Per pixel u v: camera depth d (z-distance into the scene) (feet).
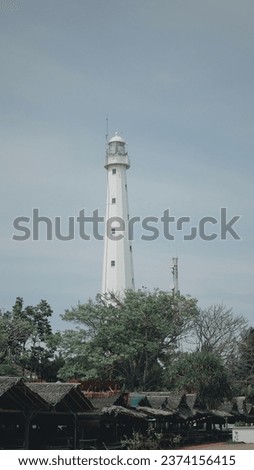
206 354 215.10
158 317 267.18
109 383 246.68
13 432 140.46
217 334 277.85
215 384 208.85
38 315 299.17
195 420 199.82
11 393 121.08
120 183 371.97
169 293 279.28
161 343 271.49
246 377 270.67
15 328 274.98
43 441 140.36
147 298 272.51
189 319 275.80
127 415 153.89
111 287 350.02
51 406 128.47
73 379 248.11
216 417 205.46
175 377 222.48
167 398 175.73
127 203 372.79
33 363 283.18
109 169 376.27
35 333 288.30
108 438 159.02
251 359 276.00
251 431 199.21
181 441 181.27
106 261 358.64
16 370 254.27
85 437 152.25
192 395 192.24
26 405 125.49
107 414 149.48
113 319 269.64
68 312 273.13
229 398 216.95
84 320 270.67
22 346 282.36
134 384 264.72
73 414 139.64
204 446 181.57
